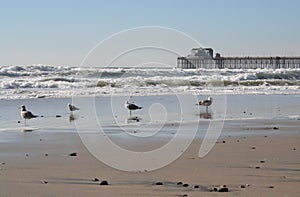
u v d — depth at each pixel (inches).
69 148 643.5
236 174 474.9
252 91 1875.0
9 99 1459.2
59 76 2422.5
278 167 508.4
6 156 580.1
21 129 837.2
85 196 390.3
